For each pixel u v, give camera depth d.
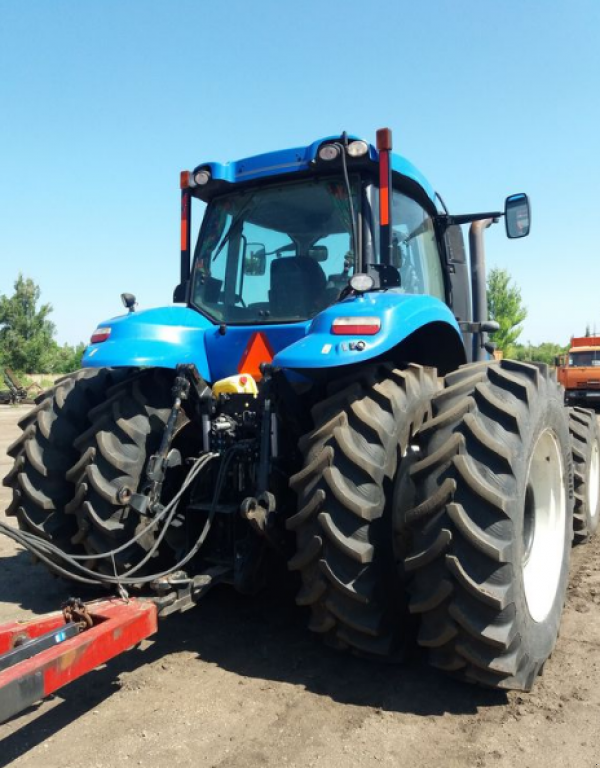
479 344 5.08
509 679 2.64
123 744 2.41
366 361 3.24
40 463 3.57
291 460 3.24
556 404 3.23
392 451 2.85
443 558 2.59
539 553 3.30
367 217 3.58
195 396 3.40
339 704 2.69
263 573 3.26
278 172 3.70
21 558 4.84
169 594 2.87
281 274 3.78
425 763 2.28
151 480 3.12
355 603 2.76
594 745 2.39
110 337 3.56
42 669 2.10
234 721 2.56
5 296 44.38
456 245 4.92
